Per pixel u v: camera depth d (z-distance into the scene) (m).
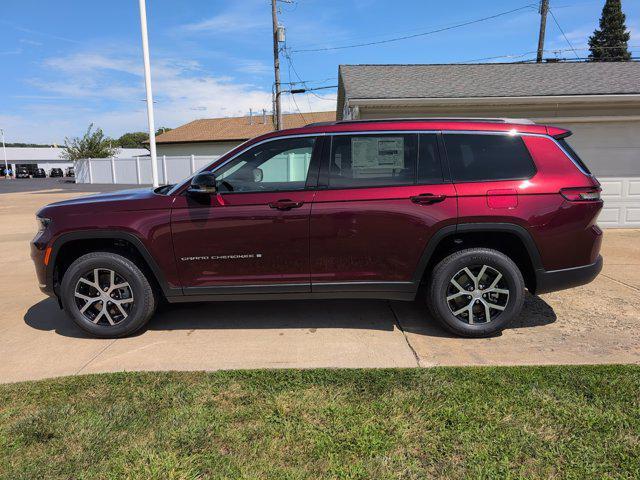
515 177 3.89
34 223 12.53
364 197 3.90
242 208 3.94
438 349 3.85
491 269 3.98
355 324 4.46
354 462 2.42
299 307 4.97
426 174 3.93
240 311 4.88
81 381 3.33
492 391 3.07
